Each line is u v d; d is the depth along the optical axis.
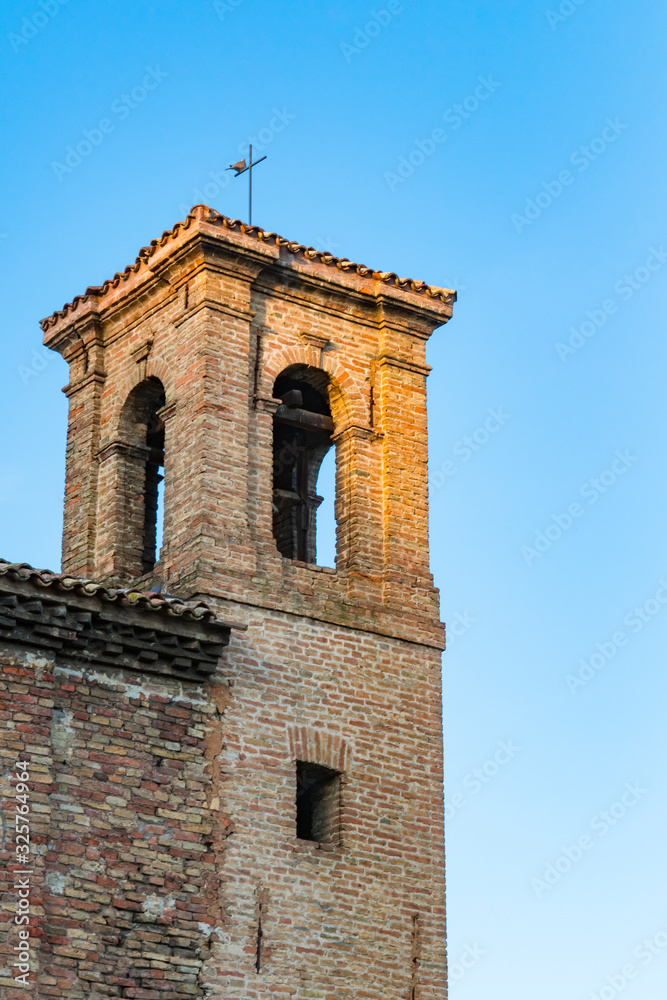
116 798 39.19
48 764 38.19
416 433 46.97
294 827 41.44
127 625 39.94
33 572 38.66
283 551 47.22
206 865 39.94
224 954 39.56
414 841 43.12
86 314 48.06
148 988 38.34
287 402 46.41
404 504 46.09
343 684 43.41
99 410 47.78
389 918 42.06
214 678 41.53
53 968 37.22
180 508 43.56
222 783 40.78
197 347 44.50
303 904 41.00
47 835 37.75
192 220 44.91
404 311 47.59
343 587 44.66
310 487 47.75
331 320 46.75
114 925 38.28
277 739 41.97
